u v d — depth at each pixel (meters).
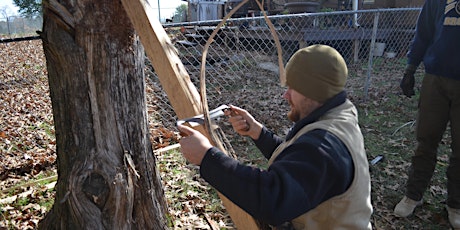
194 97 1.45
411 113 5.60
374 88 6.89
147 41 1.53
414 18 9.34
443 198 3.20
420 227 2.82
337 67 1.14
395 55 9.49
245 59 8.71
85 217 1.88
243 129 1.57
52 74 1.89
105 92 1.87
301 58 1.16
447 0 2.56
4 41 3.31
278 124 5.11
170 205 2.99
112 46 1.84
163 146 4.29
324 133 1.08
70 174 1.89
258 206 1.00
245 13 12.44
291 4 8.75
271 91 6.75
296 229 1.21
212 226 2.77
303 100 1.20
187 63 8.39
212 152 1.10
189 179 3.45
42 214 2.88
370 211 1.17
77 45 1.78
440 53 2.58
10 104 5.90
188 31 10.30
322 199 1.08
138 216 2.11
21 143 4.35
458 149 2.65
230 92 6.80
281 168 1.02
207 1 14.45
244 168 1.06
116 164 1.94
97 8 1.76
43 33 1.80
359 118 5.36
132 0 1.54
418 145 2.84
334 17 9.52
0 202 2.99
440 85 2.62
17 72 8.48
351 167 1.08
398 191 3.34
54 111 1.96
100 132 1.90
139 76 2.03
